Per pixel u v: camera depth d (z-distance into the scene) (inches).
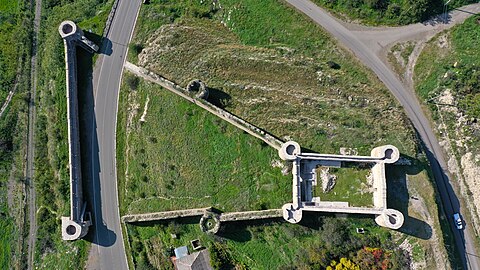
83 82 2119.8
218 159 1989.4
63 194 2073.1
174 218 1951.3
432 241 1866.4
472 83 2065.7
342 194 1893.5
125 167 2047.2
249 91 2054.6
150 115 2057.1
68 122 2015.3
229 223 1925.4
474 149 2031.3
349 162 1909.4
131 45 2145.7
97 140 2073.1
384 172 1827.0
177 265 1926.7
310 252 1859.0
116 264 1998.0
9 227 2177.7
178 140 2023.9
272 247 1920.5
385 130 1980.8
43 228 2113.7
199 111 2025.1
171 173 2005.4
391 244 1867.6
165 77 2087.8
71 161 1982.0
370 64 2162.9
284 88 2071.9
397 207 1893.5
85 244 2023.9
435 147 2078.0
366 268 1797.5
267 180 1947.6
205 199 1966.0
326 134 1968.5
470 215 2007.9
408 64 2160.4
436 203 1904.5
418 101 2126.0
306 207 1849.2
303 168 1907.0
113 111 2091.5
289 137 1971.0
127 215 1994.3
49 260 2090.3
